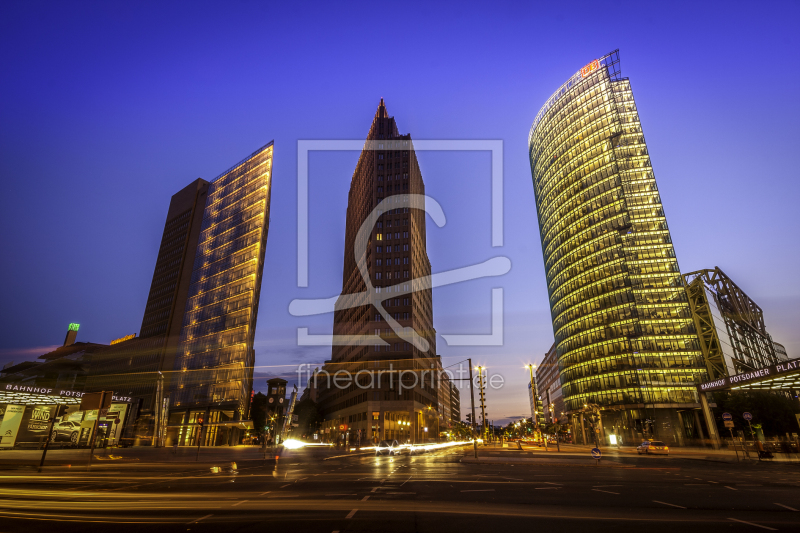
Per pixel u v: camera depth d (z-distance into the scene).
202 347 121.56
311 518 10.58
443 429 161.88
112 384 145.25
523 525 9.83
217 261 134.00
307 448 68.75
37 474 22.81
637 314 91.44
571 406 104.62
